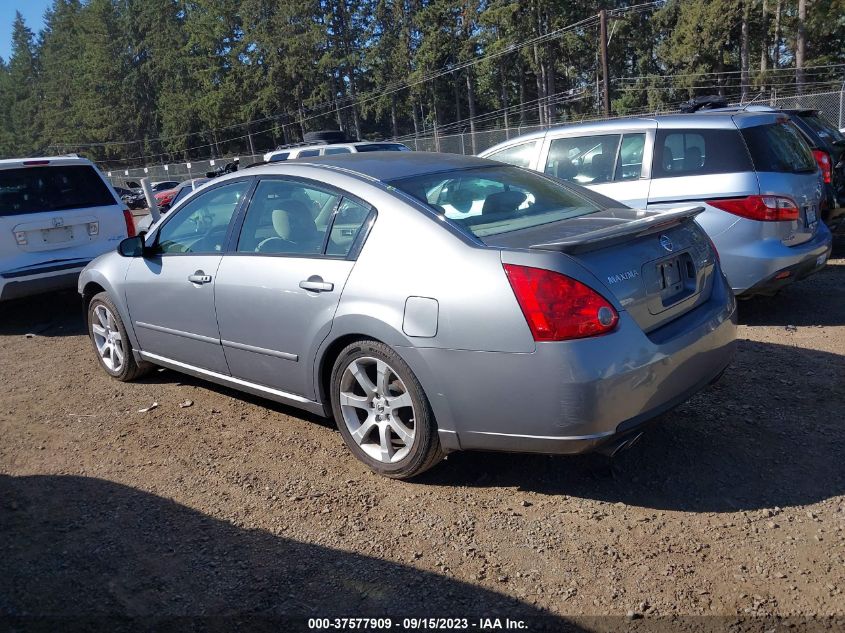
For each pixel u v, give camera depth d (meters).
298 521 3.53
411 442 3.65
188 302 4.74
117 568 3.21
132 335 5.40
